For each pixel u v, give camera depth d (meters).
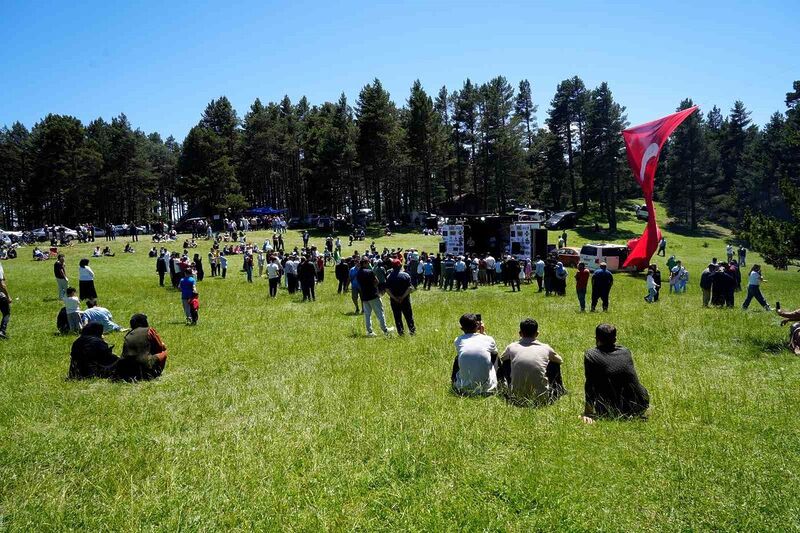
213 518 3.77
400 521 3.68
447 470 4.46
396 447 4.91
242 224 58.94
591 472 4.31
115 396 7.22
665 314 14.38
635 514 3.67
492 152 69.50
